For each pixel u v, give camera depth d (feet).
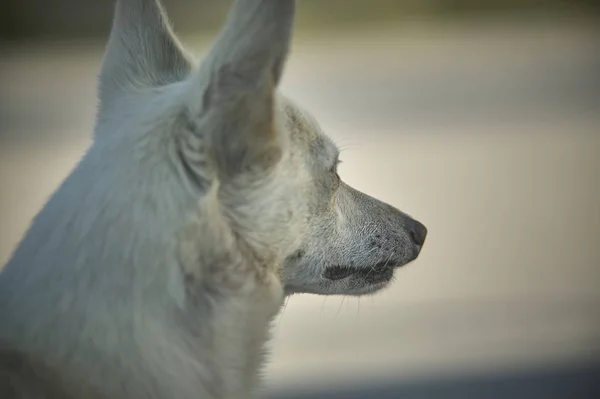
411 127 84.02
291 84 104.32
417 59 119.03
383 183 65.98
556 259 51.78
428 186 65.57
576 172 69.36
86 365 16.60
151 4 21.72
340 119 87.25
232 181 18.08
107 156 17.90
